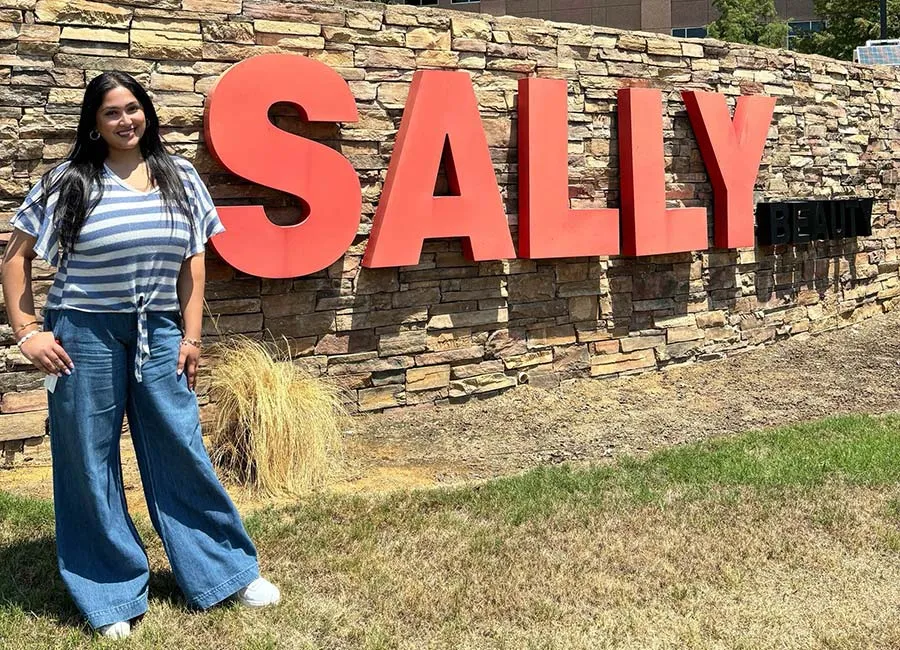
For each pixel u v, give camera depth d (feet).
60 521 11.92
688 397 26.50
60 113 19.62
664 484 18.11
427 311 24.59
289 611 12.51
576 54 26.76
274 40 21.90
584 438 22.48
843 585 13.65
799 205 31.89
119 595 11.89
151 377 11.76
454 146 23.91
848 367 30.01
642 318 28.76
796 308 33.50
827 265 34.71
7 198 19.27
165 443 12.01
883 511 16.48
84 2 19.72
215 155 20.70
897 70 37.63
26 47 19.25
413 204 23.29
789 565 14.33
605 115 27.40
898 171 38.06
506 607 12.85
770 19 103.60
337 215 22.17
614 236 26.89
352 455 20.80
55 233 11.25
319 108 21.80
